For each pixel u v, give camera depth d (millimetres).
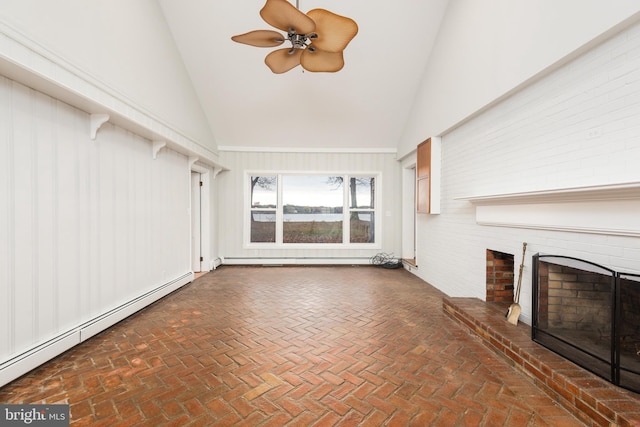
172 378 2045
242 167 6301
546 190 1999
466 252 3648
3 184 1922
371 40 4387
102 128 2842
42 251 2201
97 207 2777
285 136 6082
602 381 1691
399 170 6418
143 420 1627
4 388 1892
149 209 3686
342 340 2668
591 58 2006
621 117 1814
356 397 1850
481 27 3115
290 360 2309
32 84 2049
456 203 3900
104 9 2820
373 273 5598
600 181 1946
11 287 1971
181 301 3834
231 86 5055
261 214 6473
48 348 2191
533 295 2211
